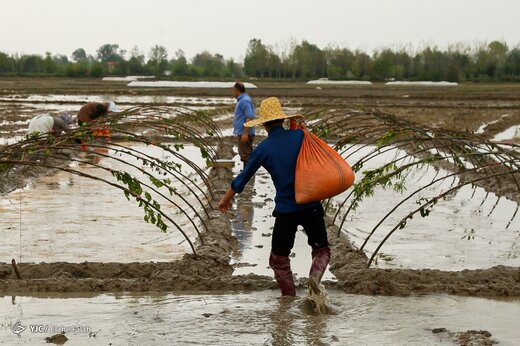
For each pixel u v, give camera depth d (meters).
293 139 6.82
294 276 7.96
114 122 16.44
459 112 37.31
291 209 6.78
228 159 18.48
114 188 13.87
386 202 12.90
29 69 113.44
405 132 11.34
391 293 7.25
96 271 7.98
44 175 15.29
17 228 10.32
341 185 6.64
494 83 93.69
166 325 6.18
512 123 31.06
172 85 74.94
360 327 6.17
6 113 34.12
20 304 6.80
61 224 10.62
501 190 13.88
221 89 65.69
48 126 15.16
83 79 95.00
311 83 87.75
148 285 7.38
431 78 99.25
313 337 5.88
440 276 7.80
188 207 12.05
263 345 5.68
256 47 114.19
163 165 10.66
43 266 8.00
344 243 9.34
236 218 11.27
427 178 15.77
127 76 111.50
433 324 6.28
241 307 6.73
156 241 9.64
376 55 109.44
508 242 9.84
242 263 8.55
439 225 10.94
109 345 5.66
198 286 7.42
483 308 6.79
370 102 45.66
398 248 9.45
